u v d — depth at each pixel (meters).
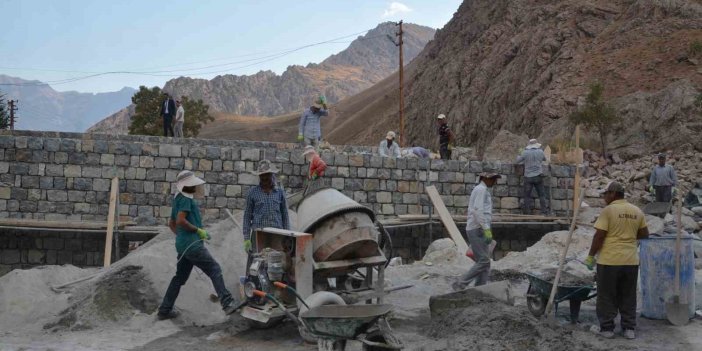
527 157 17.72
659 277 8.65
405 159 17.53
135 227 15.56
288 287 7.18
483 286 8.66
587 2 46.50
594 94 23.33
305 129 18.73
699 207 16.98
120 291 8.77
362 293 8.02
